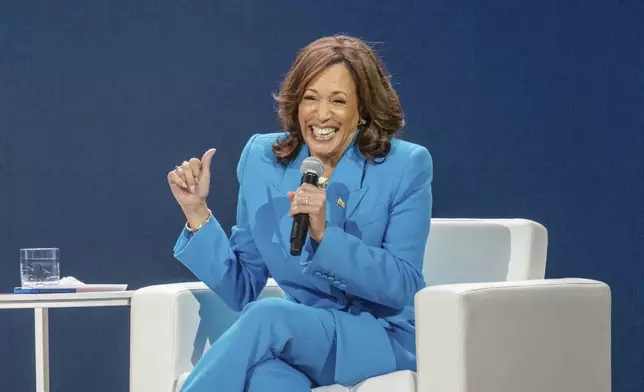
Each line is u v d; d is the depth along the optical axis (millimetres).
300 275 8609
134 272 13523
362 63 8594
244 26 13477
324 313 7996
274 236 8719
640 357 13156
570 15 13234
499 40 13336
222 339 7527
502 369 7602
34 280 9508
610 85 13180
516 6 13305
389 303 8266
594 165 13219
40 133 13422
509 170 13359
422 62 13398
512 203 13344
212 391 7328
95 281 13469
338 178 8664
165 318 8773
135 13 13461
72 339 13617
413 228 8555
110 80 13461
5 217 13398
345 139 8672
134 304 9008
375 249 8266
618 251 13188
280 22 13469
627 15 13125
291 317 7664
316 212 7648
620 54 13148
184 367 8805
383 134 8844
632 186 13148
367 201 8602
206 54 13477
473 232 9805
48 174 13453
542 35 13273
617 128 13172
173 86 13492
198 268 8930
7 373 13594
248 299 9133
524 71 13312
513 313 7695
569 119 13250
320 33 13453
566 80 13250
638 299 13156
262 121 13492
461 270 9805
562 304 8047
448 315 7477
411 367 8250
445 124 13414
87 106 13461
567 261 13266
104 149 13477
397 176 8680
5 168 13398
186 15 13469
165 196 13500
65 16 13414
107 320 13625
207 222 8992
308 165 7996
